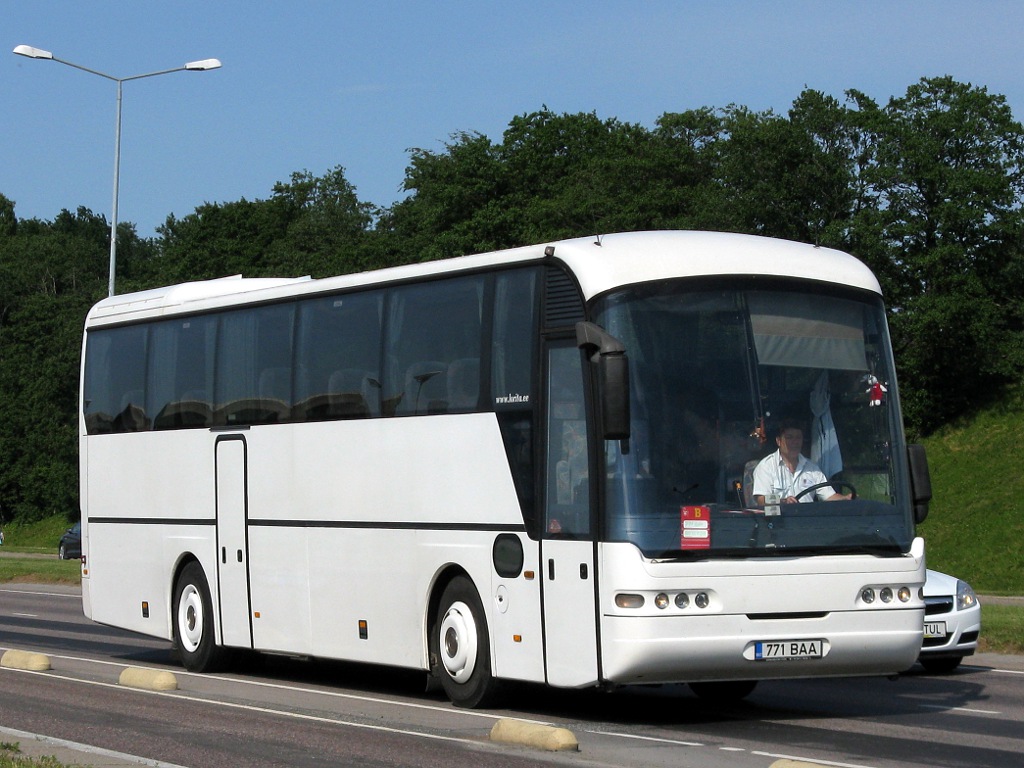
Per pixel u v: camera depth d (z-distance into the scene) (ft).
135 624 60.44
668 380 37.81
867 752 34.58
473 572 42.32
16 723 39.73
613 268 38.78
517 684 44.45
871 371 40.27
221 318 55.93
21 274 374.02
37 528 297.12
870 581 38.22
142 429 60.39
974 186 186.70
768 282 39.60
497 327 42.27
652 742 36.24
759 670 37.11
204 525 56.03
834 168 187.62
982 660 60.80
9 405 304.30
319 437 49.80
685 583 36.45
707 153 225.97
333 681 54.03
